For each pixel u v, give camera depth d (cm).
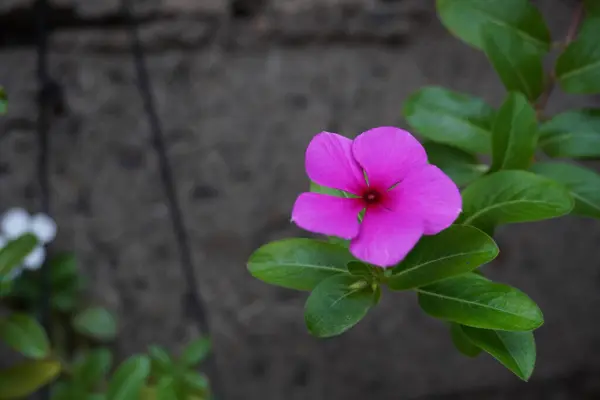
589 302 66
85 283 62
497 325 34
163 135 62
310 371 65
